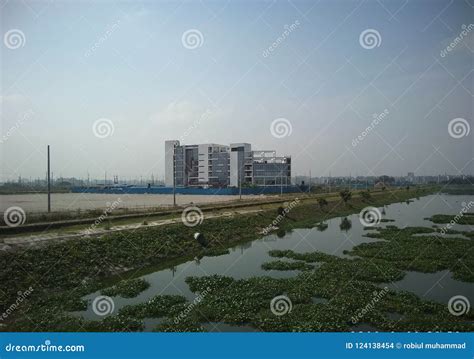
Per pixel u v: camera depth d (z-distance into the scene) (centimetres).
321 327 1327
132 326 1363
